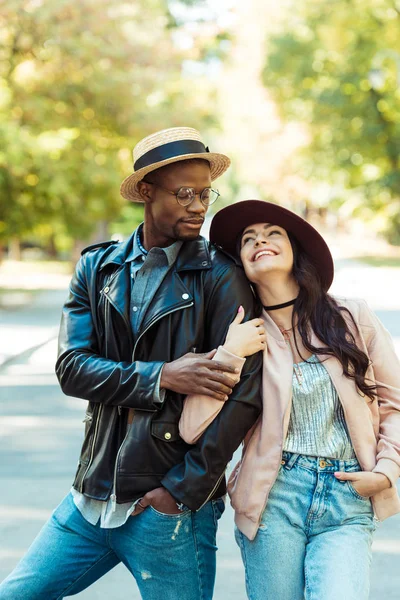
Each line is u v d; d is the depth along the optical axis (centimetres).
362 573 275
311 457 288
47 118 2298
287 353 293
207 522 288
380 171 3841
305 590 279
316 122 3578
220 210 304
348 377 292
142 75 2409
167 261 290
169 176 284
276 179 5288
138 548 282
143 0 2503
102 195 2431
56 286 3108
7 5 2203
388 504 291
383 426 301
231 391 278
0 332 1705
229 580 466
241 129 5116
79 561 292
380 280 3100
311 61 3347
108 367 282
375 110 3444
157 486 279
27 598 289
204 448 274
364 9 3041
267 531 286
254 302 303
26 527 544
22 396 1041
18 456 733
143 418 279
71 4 2308
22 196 2258
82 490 287
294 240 304
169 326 285
